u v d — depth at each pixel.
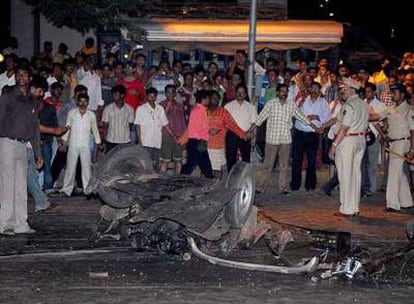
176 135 19.78
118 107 18.88
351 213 16.72
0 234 14.28
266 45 27.16
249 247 13.46
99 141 18.34
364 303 10.58
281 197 18.94
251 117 19.30
